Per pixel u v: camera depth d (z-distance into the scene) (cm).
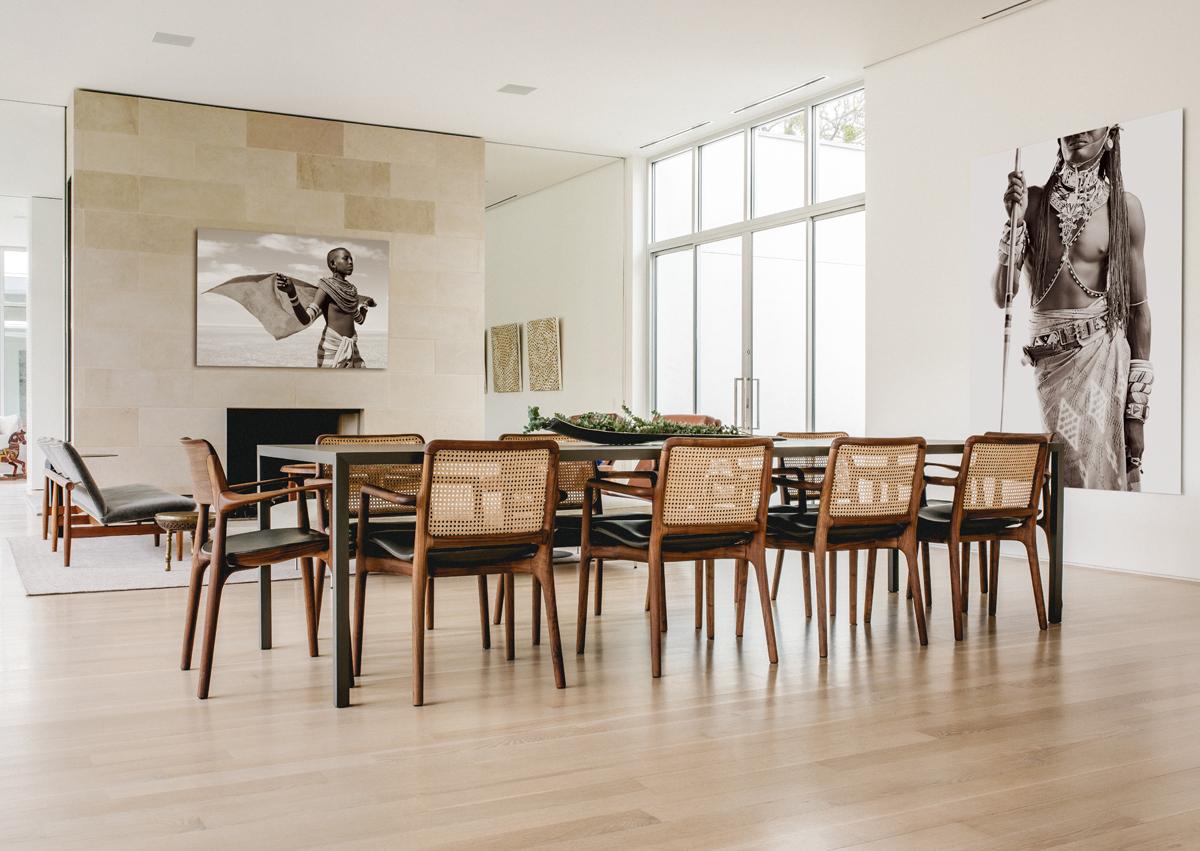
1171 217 564
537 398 1195
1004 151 658
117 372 796
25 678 347
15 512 926
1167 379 564
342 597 313
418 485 473
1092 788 243
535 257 1197
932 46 710
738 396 930
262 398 846
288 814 226
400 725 294
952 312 696
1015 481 425
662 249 1020
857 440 381
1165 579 566
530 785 245
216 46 702
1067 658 379
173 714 305
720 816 226
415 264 906
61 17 648
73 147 793
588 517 389
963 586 482
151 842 211
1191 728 292
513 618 382
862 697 325
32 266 1174
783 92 823
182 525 581
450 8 641
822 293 839
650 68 761
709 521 361
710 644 403
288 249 853
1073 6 616
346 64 741
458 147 930
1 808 229
